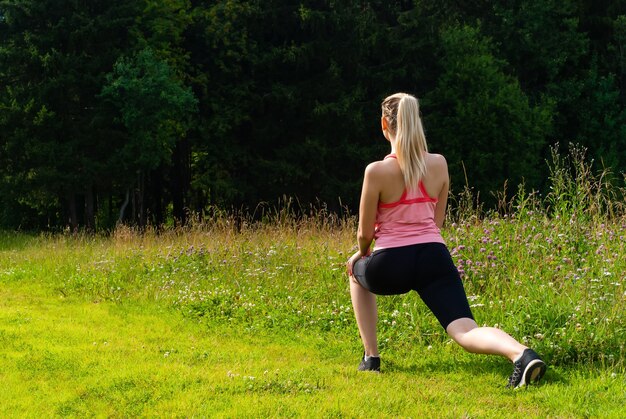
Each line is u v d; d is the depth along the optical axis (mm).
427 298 4492
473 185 27953
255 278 8906
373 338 5074
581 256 7516
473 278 7109
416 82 28547
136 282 9555
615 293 5988
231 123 27781
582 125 32219
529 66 32219
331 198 26203
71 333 6566
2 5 25125
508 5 31906
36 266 11516
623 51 32781
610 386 4531
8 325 7020
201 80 27156
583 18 33125
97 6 26109
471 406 4176
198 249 10547
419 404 4203
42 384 4844
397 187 4488
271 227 12125
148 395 4469
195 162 30531
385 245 4504
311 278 8578
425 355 5605
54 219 32938
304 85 26641
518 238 7832
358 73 26484
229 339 6410
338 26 25906
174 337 6473
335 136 26906
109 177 25344
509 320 5832
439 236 4555
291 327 6754
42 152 24656
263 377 4789
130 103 24391
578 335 5285
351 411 4023
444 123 27891
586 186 8539
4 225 32312
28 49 25016
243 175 28047
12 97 25172
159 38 26609
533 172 28594
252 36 27844
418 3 27875
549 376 4801
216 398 4348
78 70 25156
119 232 13688
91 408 4293
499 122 28016
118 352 5766
